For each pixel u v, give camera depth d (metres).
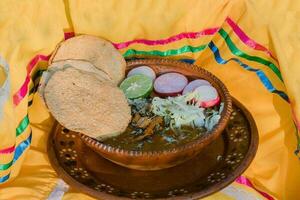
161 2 0.73
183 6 0.73
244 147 0.68
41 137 0.74
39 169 0.70
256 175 0.72
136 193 0.63
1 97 0.66
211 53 0.80
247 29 0.74
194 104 0.69
